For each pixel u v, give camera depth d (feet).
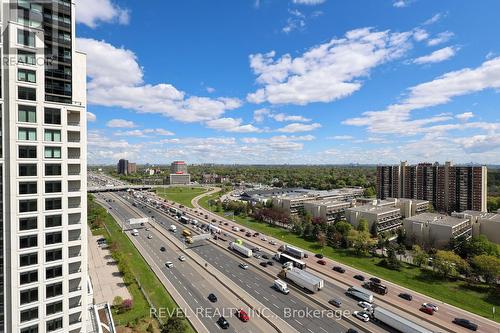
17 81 140.36
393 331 195.00
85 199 164.04
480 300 238.07
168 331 171.42
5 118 141.08
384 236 396.98
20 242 141.38
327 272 296.10
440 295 247.29
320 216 513.86
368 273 295.07
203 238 390.21
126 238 410.93
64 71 159.63
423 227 389.60
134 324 198.59
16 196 139.74
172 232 455.63
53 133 151.64
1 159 140.97
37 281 146.10
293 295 246.88
